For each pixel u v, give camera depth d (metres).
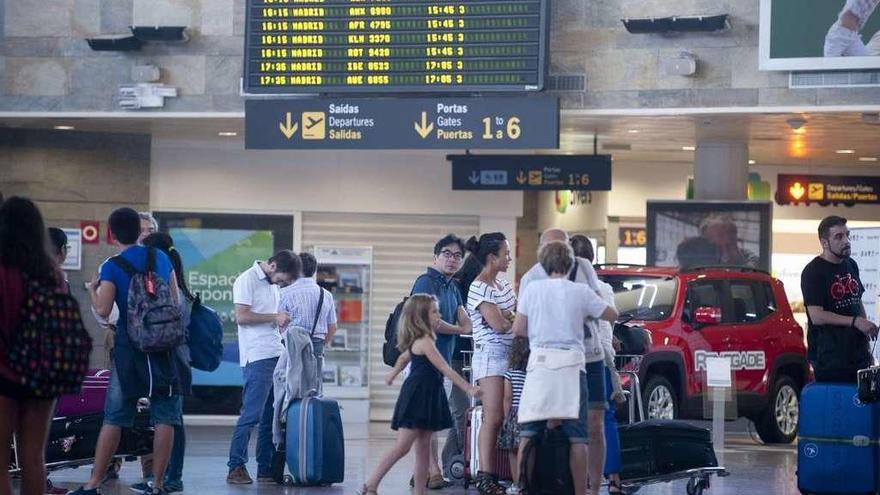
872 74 26.09
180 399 18.81
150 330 17.62
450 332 19.42
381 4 27.41
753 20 26.56
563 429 16.55
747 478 22.72
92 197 31.95
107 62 28.56
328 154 33.75
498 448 19.20
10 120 29.52
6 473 13.62
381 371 34.09
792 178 41.72
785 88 26.44
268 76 27.77
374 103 27.48
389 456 18.22
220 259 33.34
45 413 13.98
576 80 27.28
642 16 26.97
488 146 27.16
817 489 18.67
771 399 29.19
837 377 18.89
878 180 42.06
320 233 33.88
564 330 16.48
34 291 13.70
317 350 21.66
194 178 33.22
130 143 32.19
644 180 42.44
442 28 27.25
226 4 28.31
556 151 37.28
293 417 20.92
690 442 19.17
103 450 17.97
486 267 18.53
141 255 18.02
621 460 18.66
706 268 28.77
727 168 33.69
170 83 28.47
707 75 26.77
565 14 27.33
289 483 21.39
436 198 33.97
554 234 17.25
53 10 28.64
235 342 33.09
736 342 28.39
